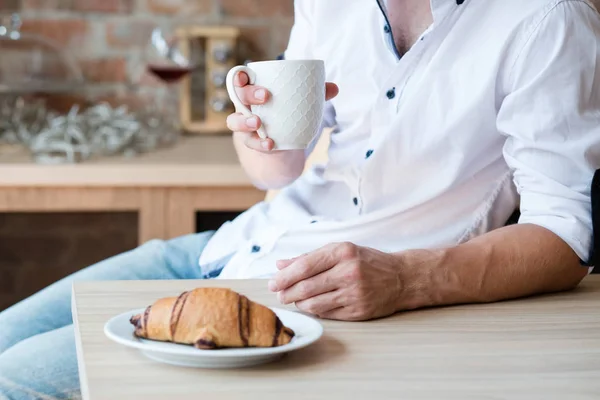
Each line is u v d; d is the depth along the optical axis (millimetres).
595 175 1229
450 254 1176
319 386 826
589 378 868
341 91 1519
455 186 1425
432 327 1053
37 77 3109
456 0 1347
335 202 1583
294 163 1582
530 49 1296
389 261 1127
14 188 2418
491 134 1382
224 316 867
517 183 1340
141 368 856
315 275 1088
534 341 994
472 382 849
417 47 1390
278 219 1604
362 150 1509
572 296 1240
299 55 1632
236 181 2463
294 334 915
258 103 1164
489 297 1189
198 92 3422
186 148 2879
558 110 1271
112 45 3408
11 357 1250
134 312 979
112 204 2453
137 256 1742
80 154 2564
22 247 3375
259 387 818
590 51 1285
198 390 804
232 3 3445
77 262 3404
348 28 1518
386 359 916
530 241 1214
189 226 2482
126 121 2807
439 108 1385
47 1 3359
